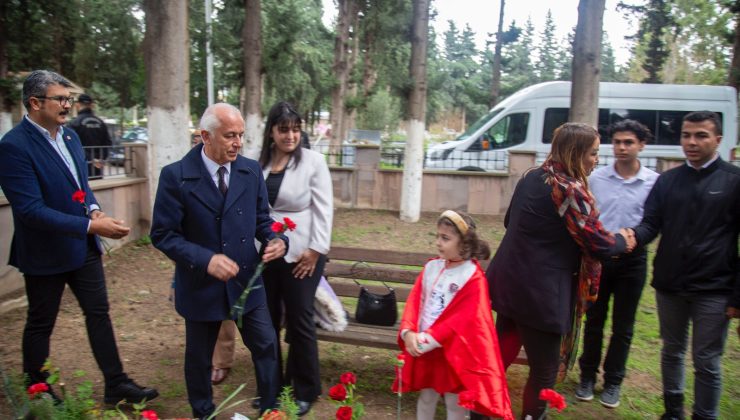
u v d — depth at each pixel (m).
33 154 2.74
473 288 2.52
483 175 9.80
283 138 2.96
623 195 3.33
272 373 2.80
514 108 11.68
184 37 7.01
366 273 3.80
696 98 11.38
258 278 2.75
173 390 3.46
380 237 8.34
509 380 3.80
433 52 22.72
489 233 8.61
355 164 10.29
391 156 11.16
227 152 2.54
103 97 20.84
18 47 9.65
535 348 2.62
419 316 2.72
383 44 13.38
